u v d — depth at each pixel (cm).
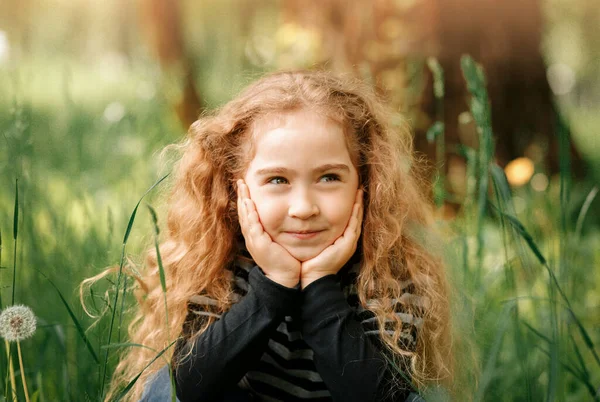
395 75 412
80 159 296
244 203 176
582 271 282
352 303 185
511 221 172
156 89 448
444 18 439
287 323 177
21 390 194
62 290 225
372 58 426
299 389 180
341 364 161
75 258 235
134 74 555
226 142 189
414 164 216
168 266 195
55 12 862
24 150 218
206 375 166
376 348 169
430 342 190
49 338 206
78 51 948
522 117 484
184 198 197
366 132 188
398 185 193
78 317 204
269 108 174
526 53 479
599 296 284
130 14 880
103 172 330
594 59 1229
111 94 621
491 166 185
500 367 220
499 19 465
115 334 215
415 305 184
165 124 378
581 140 670
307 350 178
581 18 1070
